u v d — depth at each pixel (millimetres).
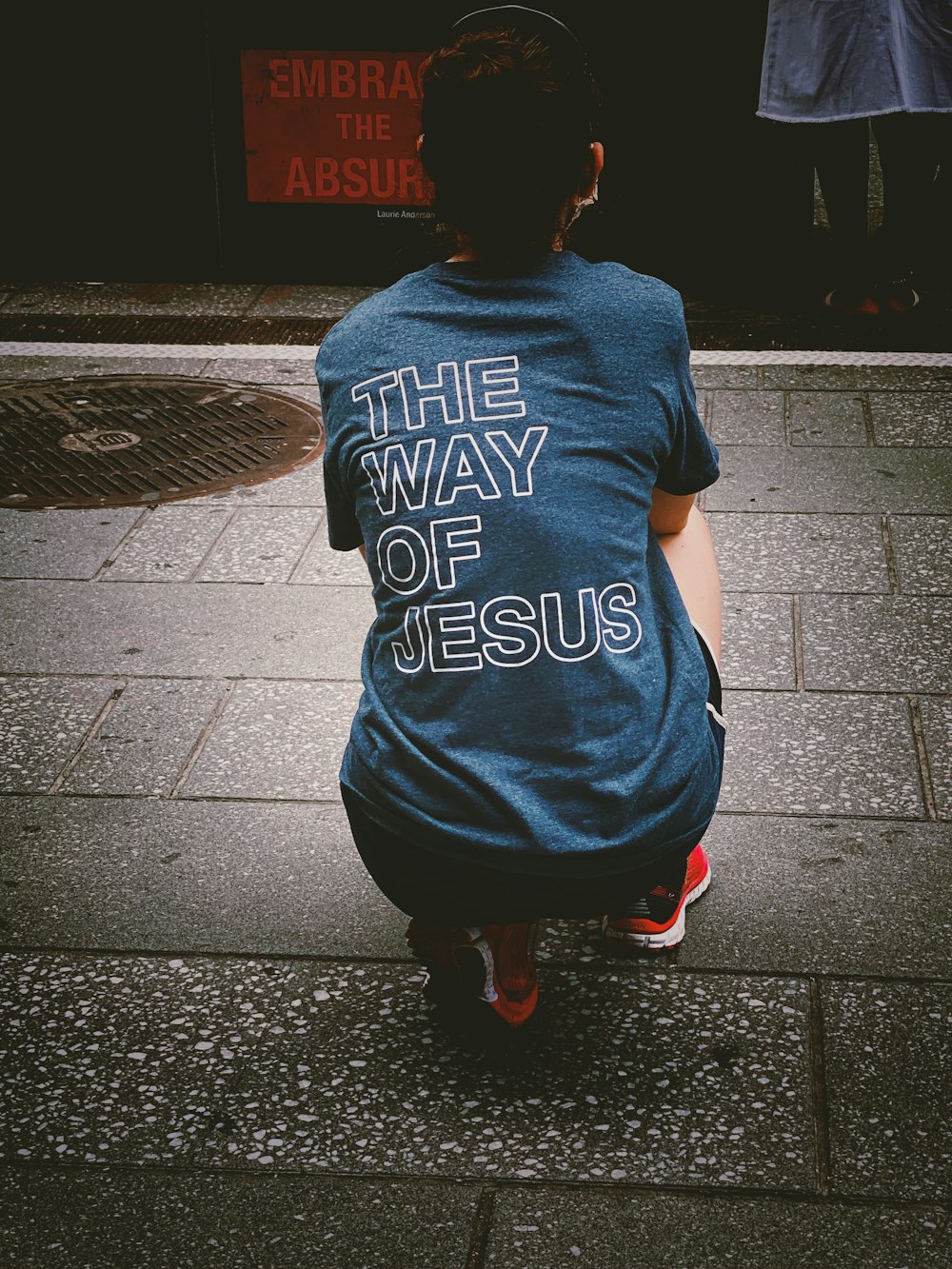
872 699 3414
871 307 5910
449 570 2037
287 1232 2102
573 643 2029
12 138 6375
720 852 2916
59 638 3742
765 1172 2191
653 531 2287
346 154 6234
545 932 2729
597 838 2055
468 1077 2393
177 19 6047
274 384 5457
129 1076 2404
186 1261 2055
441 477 2035
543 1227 2102
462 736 2062
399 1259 2055
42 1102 2350
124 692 3502
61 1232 2105
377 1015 2537
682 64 5828
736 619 3773
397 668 2119
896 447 4781
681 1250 2059
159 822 3039
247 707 3434
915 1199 2137
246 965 2650
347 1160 2232
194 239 6484
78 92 6242
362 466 2109
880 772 3146
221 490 4594
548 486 2018
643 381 2047
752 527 4262
